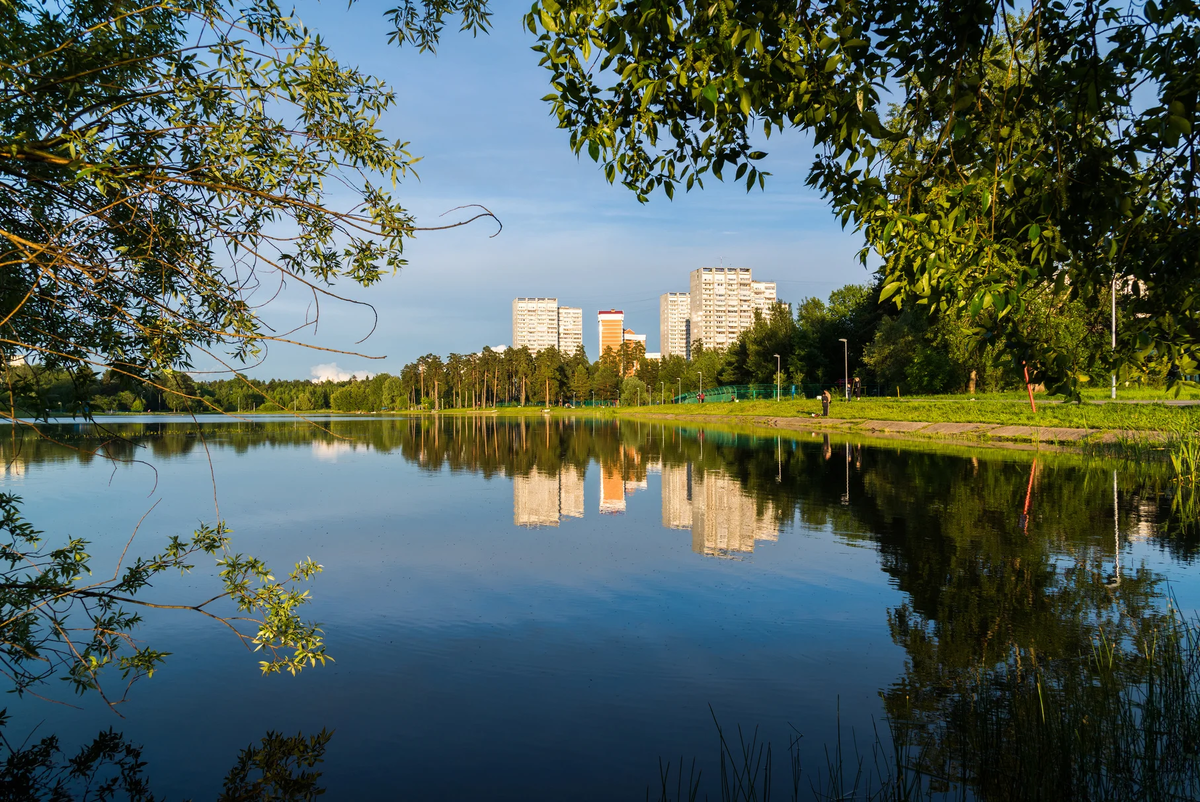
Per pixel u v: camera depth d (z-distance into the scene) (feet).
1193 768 12.62
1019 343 11.32
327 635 21.36
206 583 26.86
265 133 12.07
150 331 11.99
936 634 20.21
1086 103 9.61
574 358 448.24
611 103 10.78
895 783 12.74
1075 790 12.14
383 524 39.63
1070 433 77.05
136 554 31.35
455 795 12.69
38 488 53.06
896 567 27.73
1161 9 9.08
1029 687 16.26
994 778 12.79
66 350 13.24
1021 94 10.27
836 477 56.34
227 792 12.85
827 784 12.84
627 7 9.32
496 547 33.68
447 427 188.96
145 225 12.36
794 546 32.42
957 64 9.92
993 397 138.82
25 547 30.86
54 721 15.71
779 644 20.06
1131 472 53.26
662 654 19.53
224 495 50.70
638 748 14.34
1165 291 10.52
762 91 9.70
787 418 161.89
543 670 18.53
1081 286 10.73
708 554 31.53
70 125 11.22
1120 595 22.97
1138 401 87.51
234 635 21.25
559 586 26.68
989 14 9.46
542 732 15.07
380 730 15.25
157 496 49.52
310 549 33.19
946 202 10.75
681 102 10.80
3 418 12.41
